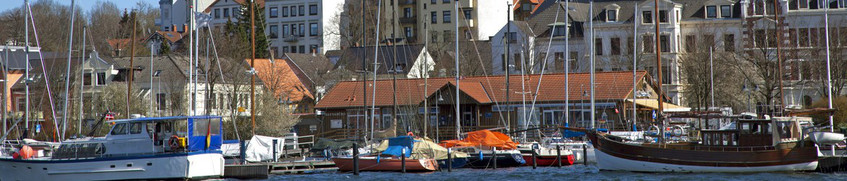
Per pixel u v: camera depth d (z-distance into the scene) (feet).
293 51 455.22
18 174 140.15
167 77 267.80
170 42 445.37
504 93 232.12
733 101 255.70
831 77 241.96
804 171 141.49
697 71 254.27
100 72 269.85
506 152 168.86
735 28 285.43
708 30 285.02
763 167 141.69
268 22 459.32
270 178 152.56
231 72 263.29
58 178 137.39
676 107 228.63
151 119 140.36
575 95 224.94
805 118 144.05
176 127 140.46
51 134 212.43
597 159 153.58
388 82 246.68
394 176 153.89
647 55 285.64
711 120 216.95
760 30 267.59
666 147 145.89
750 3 273.13
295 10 454.81
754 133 142.31
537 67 301.63
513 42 314.55
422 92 237.25
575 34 304.91
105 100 231.50
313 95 315.78
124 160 136.56
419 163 160.04
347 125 241.96
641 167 147.23
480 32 424.05
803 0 273.75
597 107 222.28
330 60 382.22
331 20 450.71
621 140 153.69
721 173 142.72
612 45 293.02
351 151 170.91
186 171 136.05
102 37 403.75
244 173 148.05
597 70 293.64
